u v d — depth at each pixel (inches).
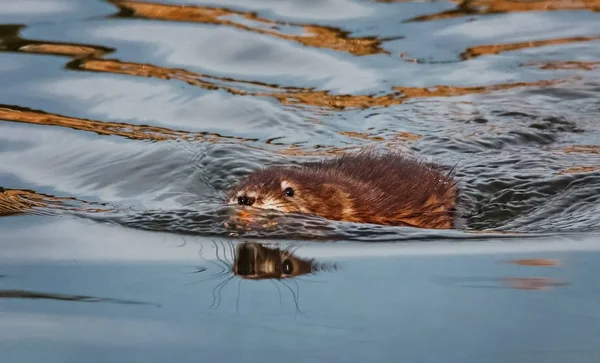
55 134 979.3
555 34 1286.9
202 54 1203.2
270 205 791.1
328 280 657.6
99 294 634.8
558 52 1230.9
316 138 1003.9
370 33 1282.0
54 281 655.8
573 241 734.5
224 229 764.6
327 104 1083.9
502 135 1009.5
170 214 798.5
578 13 1357.0
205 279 660.1
